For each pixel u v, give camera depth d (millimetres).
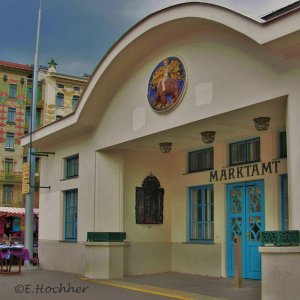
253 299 10203
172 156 16266
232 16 9992
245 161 13602
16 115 54438
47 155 18984
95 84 14562
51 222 18328
